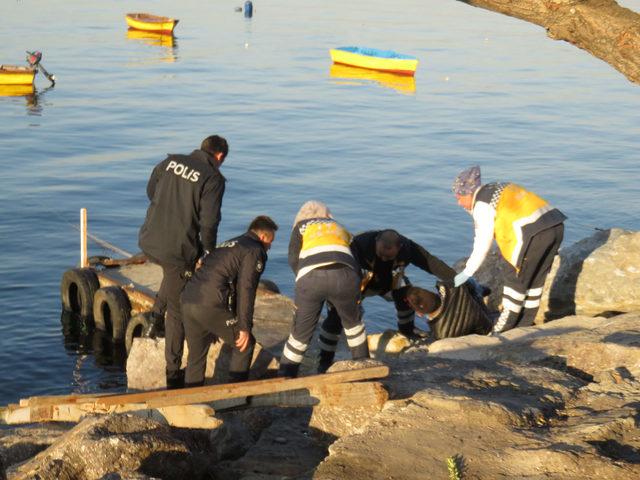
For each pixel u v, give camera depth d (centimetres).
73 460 702
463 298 1193
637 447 715
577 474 660
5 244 2909
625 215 3488
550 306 1378
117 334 2033
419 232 3209
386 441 729
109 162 4206
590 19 807
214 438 821
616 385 862
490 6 842
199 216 983
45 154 4341
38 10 11644
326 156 4453
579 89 7244
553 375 907
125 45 8881
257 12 12669
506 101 6550
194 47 8956
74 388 1817
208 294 938
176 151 4503
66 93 6225
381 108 6112
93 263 2244
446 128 5372
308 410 921
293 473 780
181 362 1078
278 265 2823
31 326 2178
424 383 891
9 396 1773
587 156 4594
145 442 721
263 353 1062
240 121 5384
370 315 2188
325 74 7631
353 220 3356
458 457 700
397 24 11950
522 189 1155
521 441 729
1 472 719
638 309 1322
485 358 1022
